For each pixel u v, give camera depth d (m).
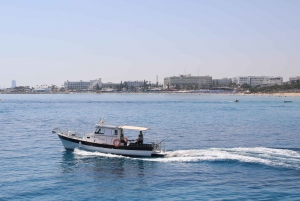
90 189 34.19
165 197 32.00
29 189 34.09
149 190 33.84
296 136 70.19
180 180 36.72
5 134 71.56
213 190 33.66
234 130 80.31
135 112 141.62
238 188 34.12
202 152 47.78
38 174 39.19
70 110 154.12
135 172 39.66
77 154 48.44
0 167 42.19
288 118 114.31
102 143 48.16
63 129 81.88
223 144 59.94
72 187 34.75
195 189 33.97
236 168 40.72
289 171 39.28
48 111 147.12
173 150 53.72
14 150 52.81
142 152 46.31
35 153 50.31
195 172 39.41
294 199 31.19
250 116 122.19
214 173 39.00
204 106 188.25
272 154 46.53
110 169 41.03
